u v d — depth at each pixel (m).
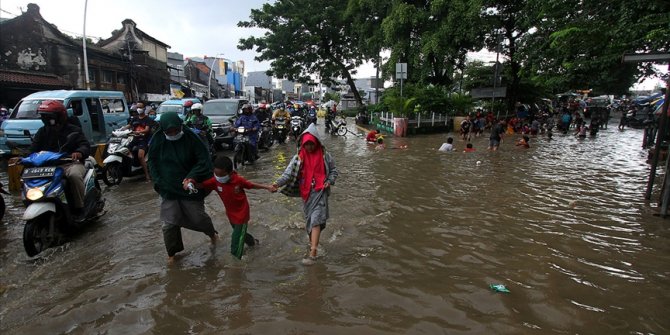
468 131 18.80
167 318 3.16
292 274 3.98
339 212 6.20
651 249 4.76
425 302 3.42
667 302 3.48
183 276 3.93
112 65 26.36
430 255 4.49
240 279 3.86
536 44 14.41
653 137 14.98
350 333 2.95
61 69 22.42
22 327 3.05
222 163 4.11
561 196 7.43
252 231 5.28
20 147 10.18
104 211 6.22
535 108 31.17
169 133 4.11
